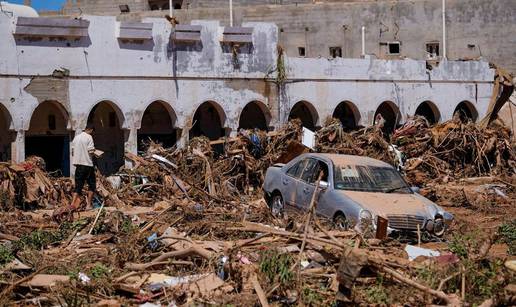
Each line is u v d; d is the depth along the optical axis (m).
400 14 45.41
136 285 11.10
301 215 16.33
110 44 29.59
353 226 14.70
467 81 41.03
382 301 9.89
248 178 26.33
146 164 24.69
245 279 10.80
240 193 25.33
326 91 35.62
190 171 24.70
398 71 38.25
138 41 30.19
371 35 45.66
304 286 10.33
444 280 10.38
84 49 29.00
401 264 11.09
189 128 31.58
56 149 32.03
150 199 22.70
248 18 46.62
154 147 27.14
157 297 10.64
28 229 16.62
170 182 23.33
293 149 26.16
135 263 12.40
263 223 16.78
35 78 28.00
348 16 45.78
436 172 29.84
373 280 10.46
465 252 11.80
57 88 28.52
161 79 30.84
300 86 34.69
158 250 13.24
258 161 26.89
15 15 27.56
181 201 20.19
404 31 45.44
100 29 29.33
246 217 17.06
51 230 15.97
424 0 45.19
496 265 10.94
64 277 11.13
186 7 51.28
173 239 13.28
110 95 29.67
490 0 44.66
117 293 10.85
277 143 28.39
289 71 34.22
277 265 10.70
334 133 30.28
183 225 15.77
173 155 25.89
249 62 33.09
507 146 32.44
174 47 31.14
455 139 31.00
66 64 28.62
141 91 30.36
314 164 17.42
